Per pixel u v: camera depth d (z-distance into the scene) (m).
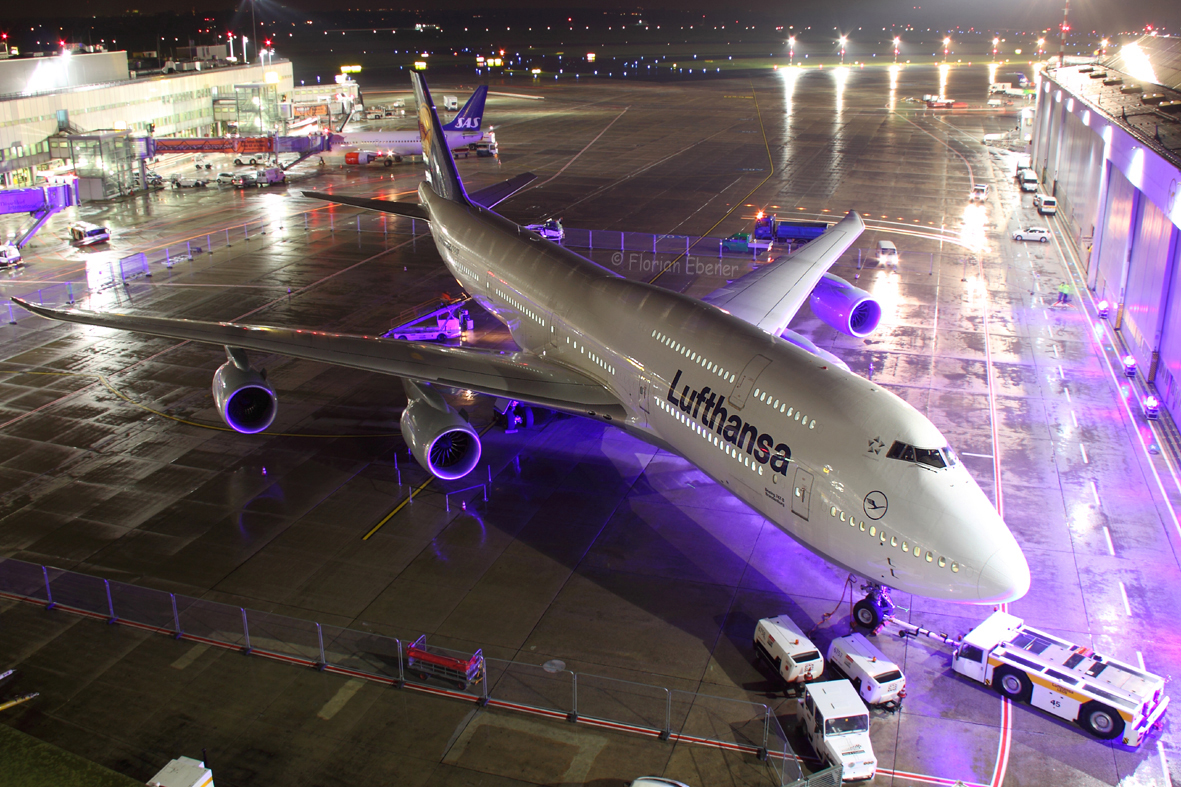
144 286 51.47
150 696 19.95
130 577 24.47
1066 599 22.98
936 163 92.06
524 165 94.06
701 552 25.61
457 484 29.52
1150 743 18.36
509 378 28.80
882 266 54.62
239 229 65.69
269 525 27.09
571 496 28.72
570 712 19.38
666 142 109.31
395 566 24.98
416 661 20.86
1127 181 43.72
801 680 20.00
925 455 19.02
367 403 35.84
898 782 17.44
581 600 23.41
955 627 22.20
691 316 26.03
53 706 19.62
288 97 125.94
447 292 49.44
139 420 34.38
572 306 30.61
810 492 20.34
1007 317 45.38
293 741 18.58
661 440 26.09
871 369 38.44
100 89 86.44
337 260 56.72
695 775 17.64
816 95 164.38
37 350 41.81
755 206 72.69
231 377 30.06
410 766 17.88
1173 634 21.56
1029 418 33.62
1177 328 33.84
